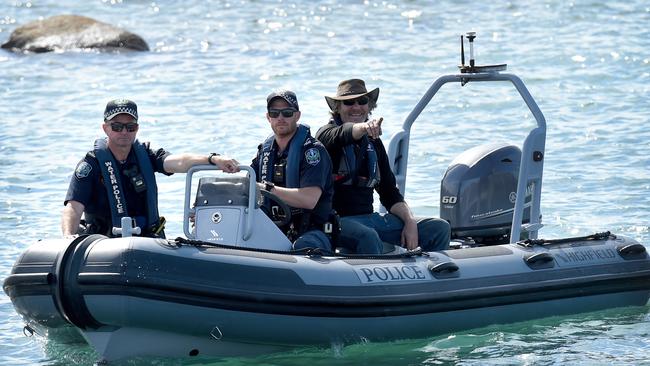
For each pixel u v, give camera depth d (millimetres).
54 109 50781
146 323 20578
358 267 22125
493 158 26969
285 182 22953
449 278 22781
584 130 43844
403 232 24750
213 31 72688
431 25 71375
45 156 41562
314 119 45781
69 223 22375
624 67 56062
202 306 20609
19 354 22734
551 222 32562
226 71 58688
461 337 23047
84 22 69500
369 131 22844
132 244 20516
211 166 22344
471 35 25859
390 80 54750
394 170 26938
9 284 21297
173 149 42312
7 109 50875
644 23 67875
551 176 37594
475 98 50125
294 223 23203
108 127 22812
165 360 21422
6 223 32781
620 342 23016
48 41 67875
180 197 35156
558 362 21875
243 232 22125
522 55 60156
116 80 57562
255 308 20891
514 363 21797
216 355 21672
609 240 25594
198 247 21062
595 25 68062
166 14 80688
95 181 22922
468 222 26812
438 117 46875
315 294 21281
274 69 58625
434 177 37688
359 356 22062
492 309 23234
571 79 53875
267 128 45500
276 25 73625
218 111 49062
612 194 35375
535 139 25188
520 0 78062
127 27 76000
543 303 23859
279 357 21922
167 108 50000
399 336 22344
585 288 24312
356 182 24469
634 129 43688
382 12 76688
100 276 20234
